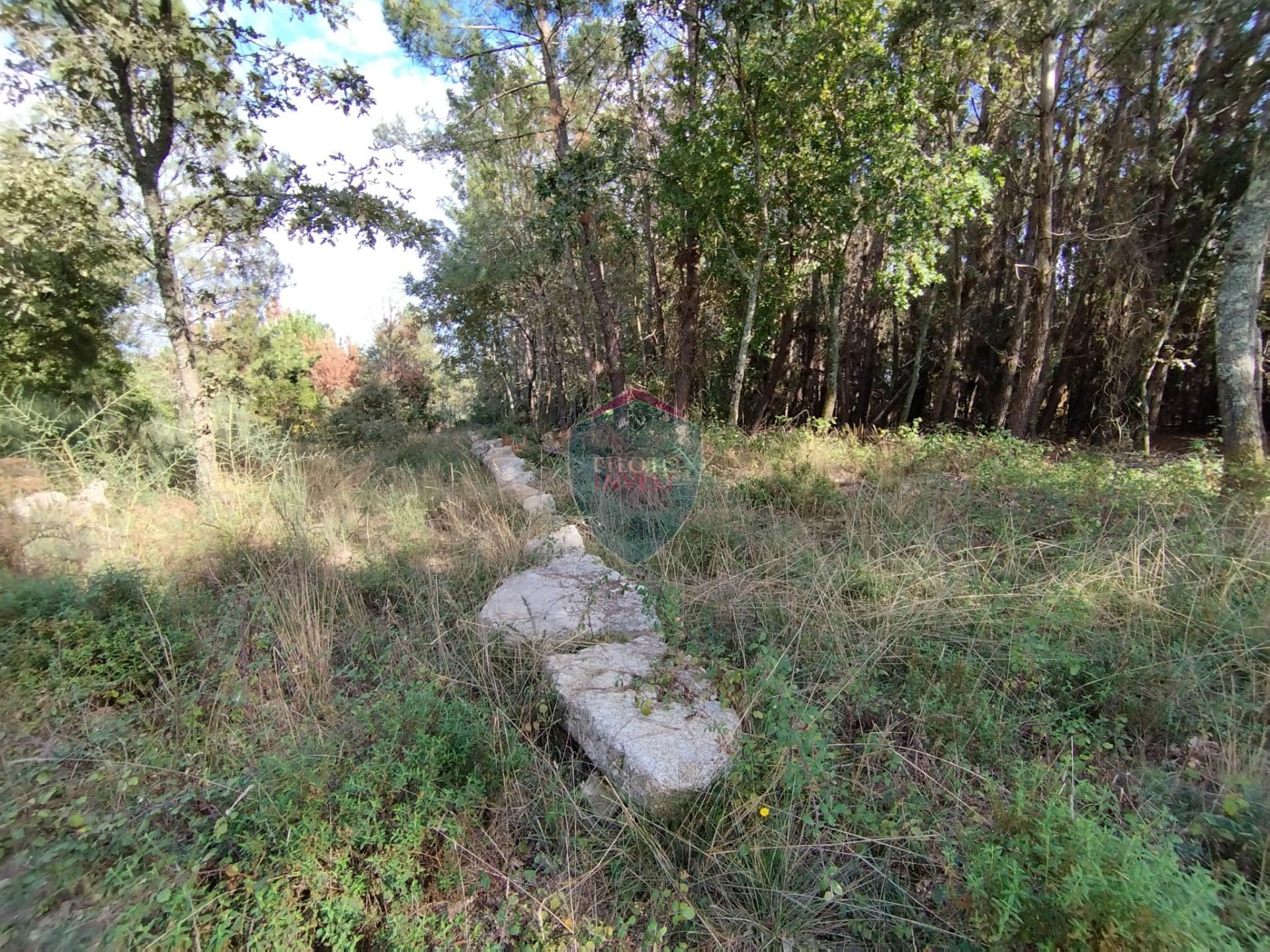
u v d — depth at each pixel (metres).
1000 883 1.65
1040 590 3.41
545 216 9.47
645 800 2.19
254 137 7.29
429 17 8.85
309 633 3.26
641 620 3.51
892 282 9.89
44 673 2.78
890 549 4.21
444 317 16.55
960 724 2.56
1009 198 12.76
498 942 1.87
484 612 3.62
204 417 6.36
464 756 2.42
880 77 8.73
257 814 2.00
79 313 7.76
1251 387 4.70
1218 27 6.51
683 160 8.93
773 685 2.54
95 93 5.97
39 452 5.27
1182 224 11.06
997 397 14.64
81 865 1.80
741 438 9.38
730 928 1.91
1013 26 8.89
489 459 9.66
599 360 15.18
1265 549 3.47
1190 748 2.49
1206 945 1.38
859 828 2.17
